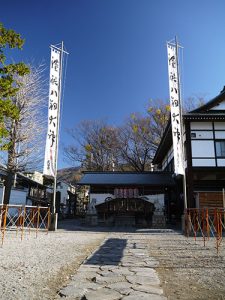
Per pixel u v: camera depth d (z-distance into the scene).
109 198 23.81
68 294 4.51
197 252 9.05
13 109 12.25
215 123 19.67
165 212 24.16
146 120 38.47
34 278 5.45
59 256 7.95
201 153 19.19
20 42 12.12
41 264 6.75
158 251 9.24
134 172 26.41
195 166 18.94
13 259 7.26
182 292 4.73
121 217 23.56
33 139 19.31
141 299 4.28
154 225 21.52
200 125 19.70
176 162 15.83
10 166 18.69
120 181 23.91
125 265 6.84
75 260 7.45
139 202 23.25
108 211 23.31
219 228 10.89
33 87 19.36
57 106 16.31
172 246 10.48
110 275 5.79
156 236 14.30
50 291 4.70
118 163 40.22
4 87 11.76
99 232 16.56
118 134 39.75
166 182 23.55
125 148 39.34
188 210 15.33
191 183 18.62
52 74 16.52
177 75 16.95
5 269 6.13
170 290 4.84
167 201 25.83
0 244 10.06
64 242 11.15
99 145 40.03
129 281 5.34
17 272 5.88
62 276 5.71
